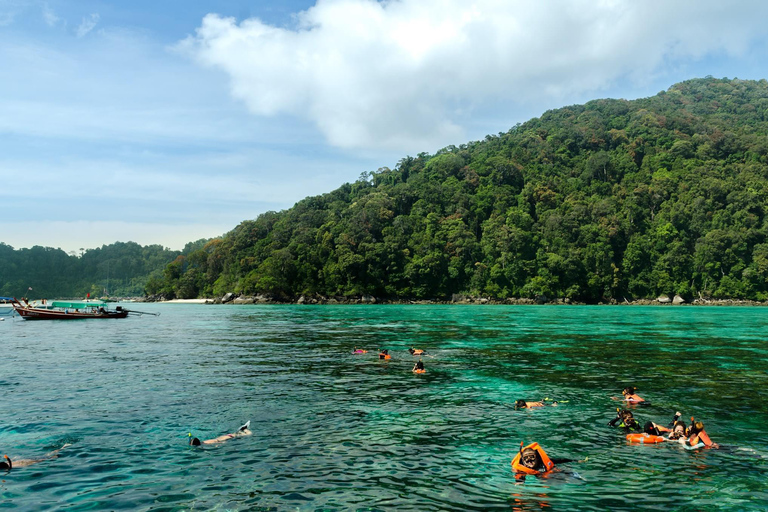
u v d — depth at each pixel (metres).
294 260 135.00
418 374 18.62
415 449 9.89
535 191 147.38
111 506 7.25
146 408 13.17
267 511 7.07
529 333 37.12
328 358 23.41
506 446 10.09
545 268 125.12
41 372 19.23
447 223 140.50
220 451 9.74
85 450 9.78
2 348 28.22
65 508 7.17
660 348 27.16
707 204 128.62
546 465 8.80
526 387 16.09
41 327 46.81
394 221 142.62
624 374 18.59
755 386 16.23
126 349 27.61
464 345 28.72
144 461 9.17
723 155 156.62
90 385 16.44
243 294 138.75
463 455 9.55
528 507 7.24
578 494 7.74
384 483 8.14
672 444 10.34
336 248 133.00
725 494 7.75
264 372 19.20
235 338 34.19
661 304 121.25
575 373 18.81
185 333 38.91
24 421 11.83
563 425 11.63
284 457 9.40
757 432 11.10
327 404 13.67
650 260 127.25
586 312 77.44
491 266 130.00
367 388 15.95
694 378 17.77
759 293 113.94
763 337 33.84
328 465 8.98
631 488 8.01
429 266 129.00
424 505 7.30
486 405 13.58
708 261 119.69
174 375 18.53
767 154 152.12
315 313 76.12
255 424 11.64
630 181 149.50
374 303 128.00
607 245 126.44
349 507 7.22
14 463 9.04
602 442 10.41
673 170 148.25
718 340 31.72
